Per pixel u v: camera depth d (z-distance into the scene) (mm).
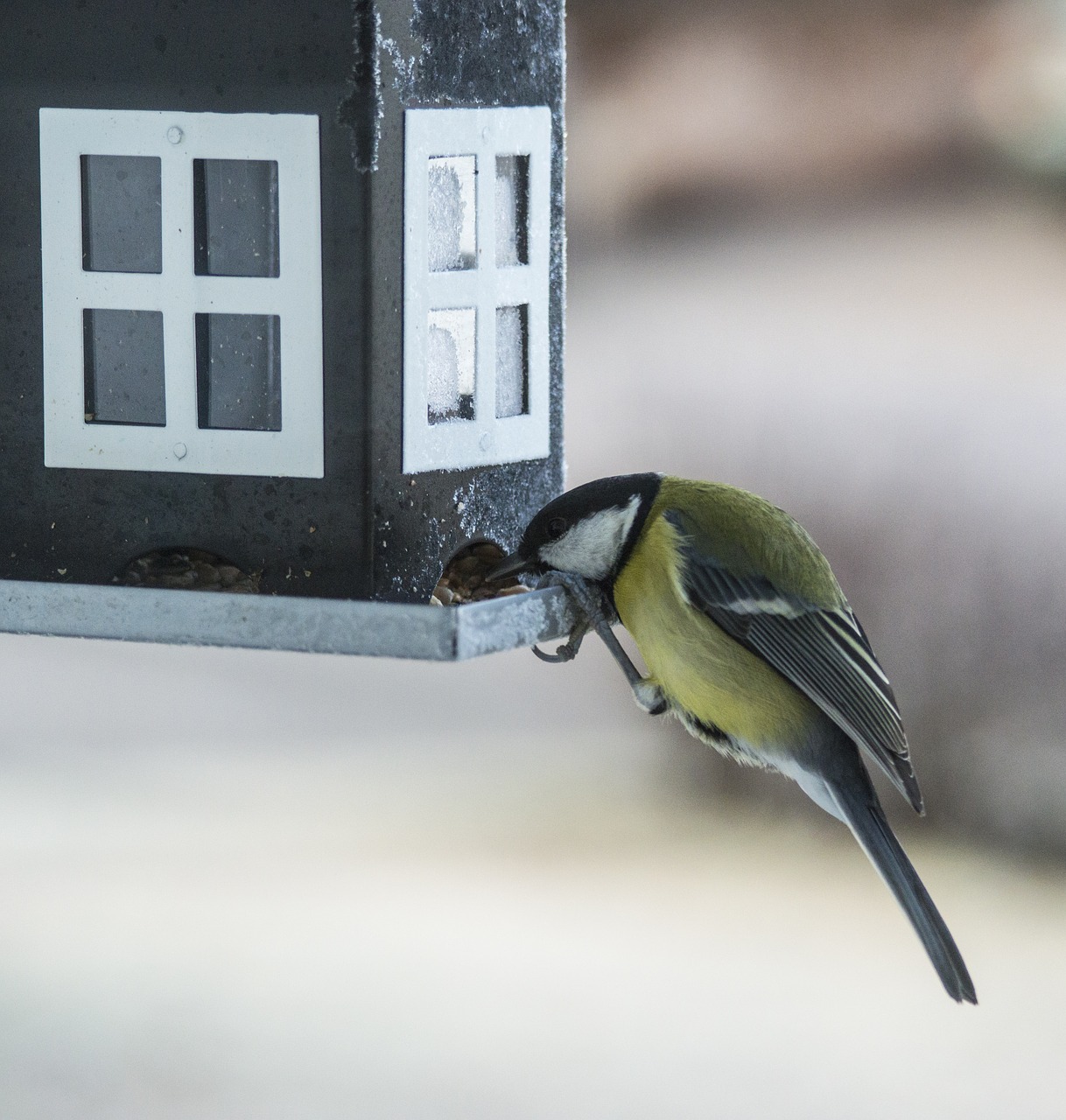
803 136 24875
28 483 7305
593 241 24969
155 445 7160
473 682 21000
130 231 7137
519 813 16766
